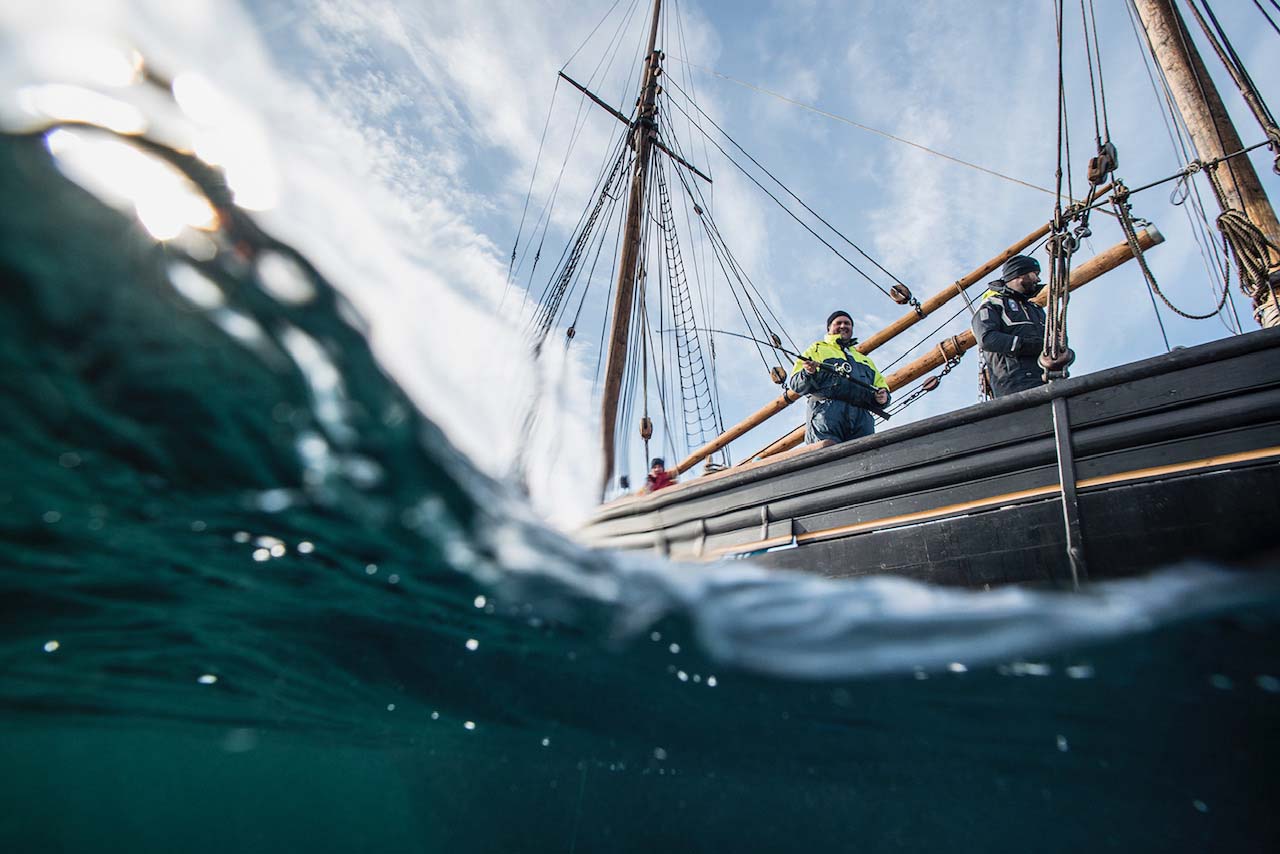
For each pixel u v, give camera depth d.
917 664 2.87
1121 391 3.33
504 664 3.55
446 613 3.09
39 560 2.71
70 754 8.30
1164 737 3.14
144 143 1.57
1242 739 3.01
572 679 3.62
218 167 1.68
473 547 2.52
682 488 5.08
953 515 3.74
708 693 3.48
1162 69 5.62
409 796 9.12
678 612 2.82
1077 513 3.30
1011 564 3.47
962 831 4.88
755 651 2.94
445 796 7.61
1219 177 5.00
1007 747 3.57
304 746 7.06
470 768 6.48
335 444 2.00
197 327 1.65
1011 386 4.66
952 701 3.18
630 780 5.46
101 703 5.11
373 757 7.33
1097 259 6.48
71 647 3.71
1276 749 3.00
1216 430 3.03
